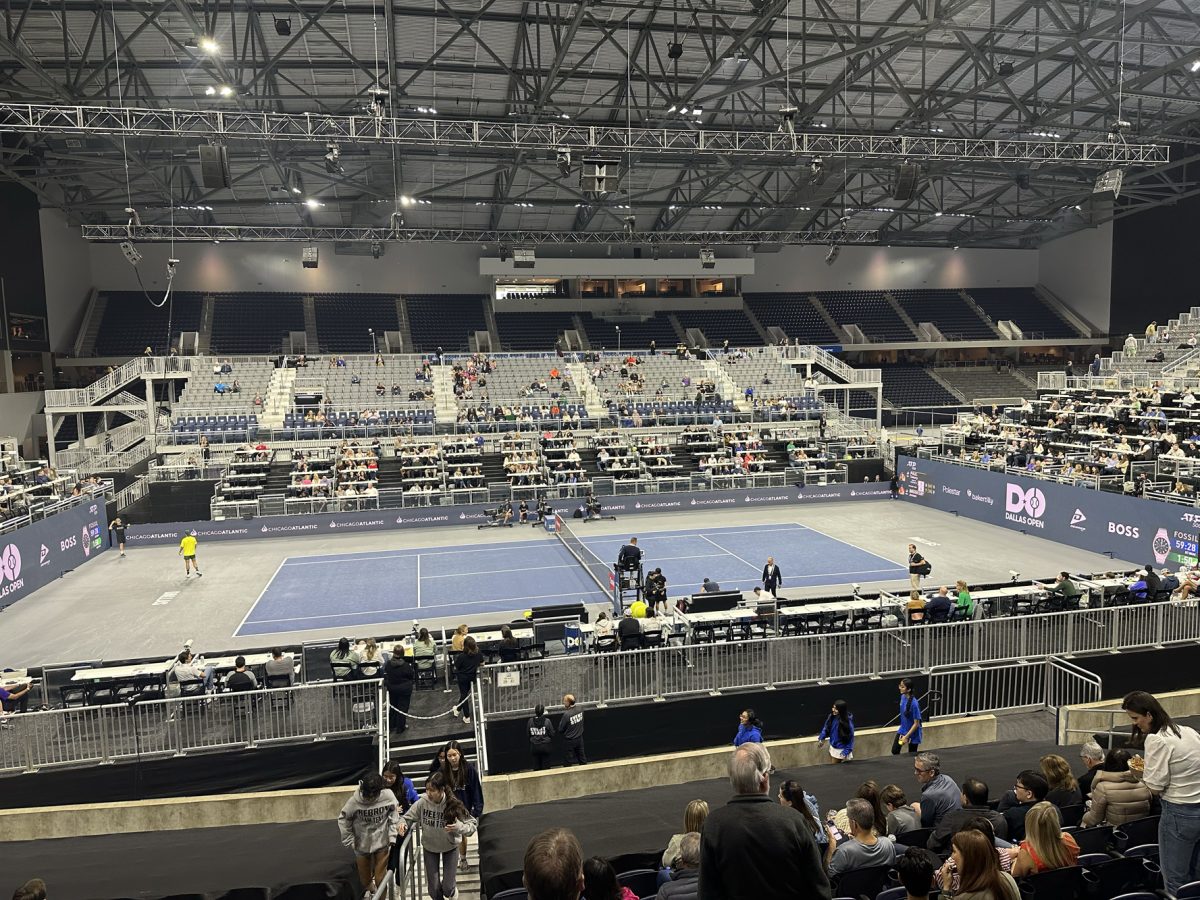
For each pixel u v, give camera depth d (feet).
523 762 44.86
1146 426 103.30
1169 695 43.01
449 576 82.12
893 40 90.79
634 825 29.73
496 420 132.05
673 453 127.03
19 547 75.51
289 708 43.32
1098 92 123.54
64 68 99.55
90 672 47.09
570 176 145.89
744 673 47.37
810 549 90.17
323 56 103.19
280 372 141.90
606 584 75.66
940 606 55.11
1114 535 85.15
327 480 112.27
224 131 88.94
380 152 125.08
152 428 128.47
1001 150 139.23
